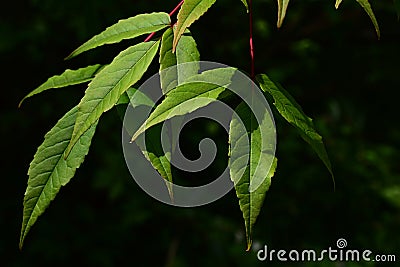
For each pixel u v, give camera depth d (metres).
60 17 4.38
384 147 4.91
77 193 4.82
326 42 4.79
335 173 4.56
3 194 4.89
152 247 4.71
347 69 4.86
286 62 4.90
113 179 4.38
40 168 1.29
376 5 4.12
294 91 4.91
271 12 4.70
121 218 4.75
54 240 4.63
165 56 1.21
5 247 4.72
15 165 4.95
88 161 4.72
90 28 4.17
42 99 4.73
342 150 4.72
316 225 4.34
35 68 4.79
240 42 4.73
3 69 4.78
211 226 4.55
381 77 4.77
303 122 1.15
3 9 4.71
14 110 4.81
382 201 4.50
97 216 4.77
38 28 4.55
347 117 5.00
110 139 4.48
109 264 4.62
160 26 1.29
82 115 1.15
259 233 4.36
